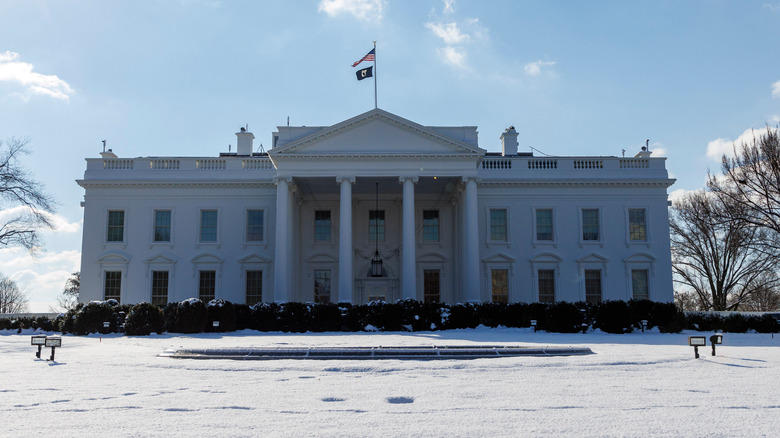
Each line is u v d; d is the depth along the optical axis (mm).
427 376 14781
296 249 45625
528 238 45969
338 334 32594
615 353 19156
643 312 32438
